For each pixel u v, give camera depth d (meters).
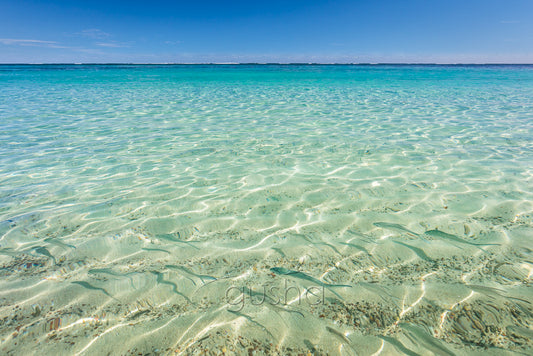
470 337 1.63
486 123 7.29
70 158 4.90
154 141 6.00
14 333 1.66
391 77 27.02
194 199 3.41
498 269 2.15
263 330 1.70
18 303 1.87
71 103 11.05
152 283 2.06
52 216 3.02
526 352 1.53
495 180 3.75
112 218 2.99
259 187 3.72
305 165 4.51
